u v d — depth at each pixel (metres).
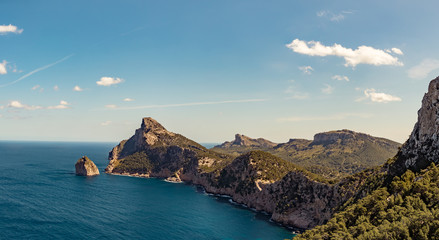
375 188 89.19
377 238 54.44
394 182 74.50
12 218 113.94
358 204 78.00
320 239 69.88
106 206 143.75
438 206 58.34
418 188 65.62
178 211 143.88
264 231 119.12
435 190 61.97
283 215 133.25
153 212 138.38
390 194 74.75
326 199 125.00
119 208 141.75
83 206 140.12
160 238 103.69
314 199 131.25
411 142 87.19
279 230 121.75
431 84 83.38
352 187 113.50
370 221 67.94
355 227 65.44
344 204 102.88
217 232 114.12
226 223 127.88
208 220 130.88
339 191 119.25
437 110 79.00
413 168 80.75
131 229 111.31
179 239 103.62
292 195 141.88
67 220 116.19
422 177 70.06
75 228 107.56
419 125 85.88
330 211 119.12
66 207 135.88
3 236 95.69
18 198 146.88
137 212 136.62
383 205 69.12
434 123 79.38
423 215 54.47
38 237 96.88
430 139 79.50
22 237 95.94
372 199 74.81
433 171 68.81
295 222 128.12
